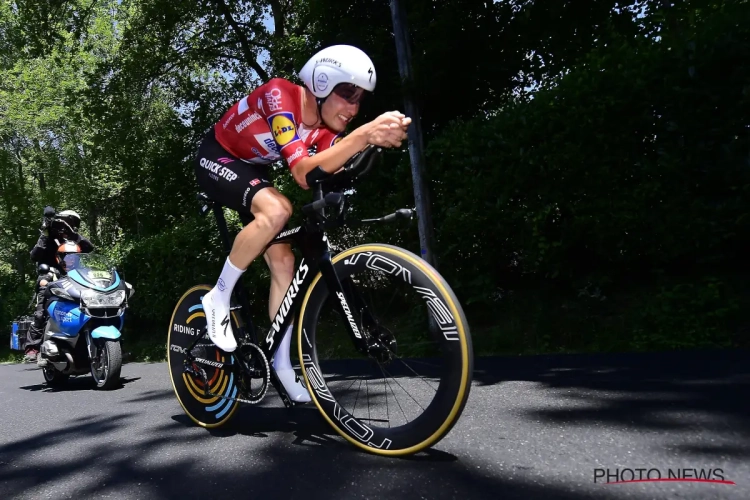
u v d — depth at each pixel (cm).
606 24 582
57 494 204
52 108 1436
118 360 456
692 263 494
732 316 436
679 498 154
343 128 244
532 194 493
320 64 231
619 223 462
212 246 773
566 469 181
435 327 206
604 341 460
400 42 594
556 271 498
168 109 1238
